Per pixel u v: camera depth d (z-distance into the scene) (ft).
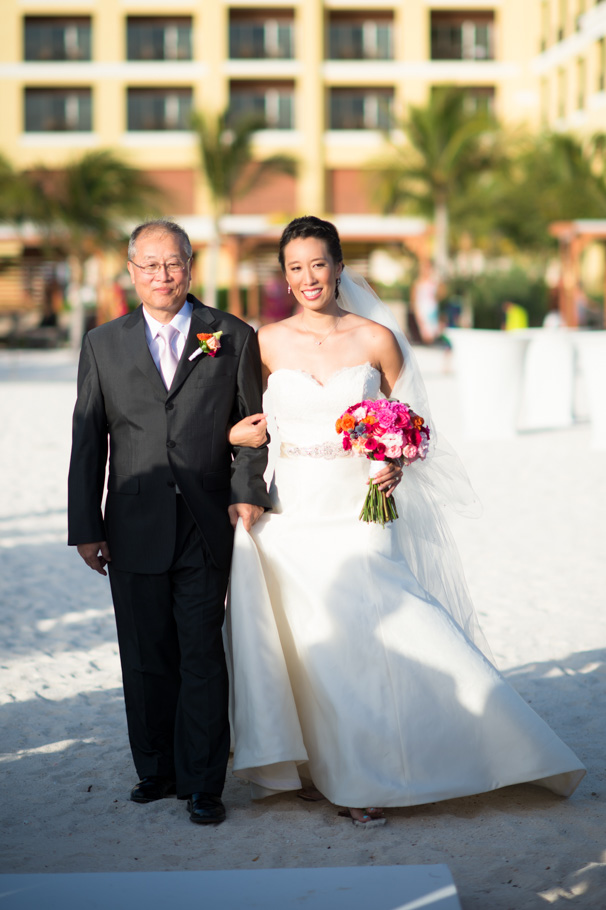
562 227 88.79
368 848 10.04
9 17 137.69
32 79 138.10
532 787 11.43
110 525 11.27
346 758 10.58
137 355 11.06
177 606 11.16
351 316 12.03
